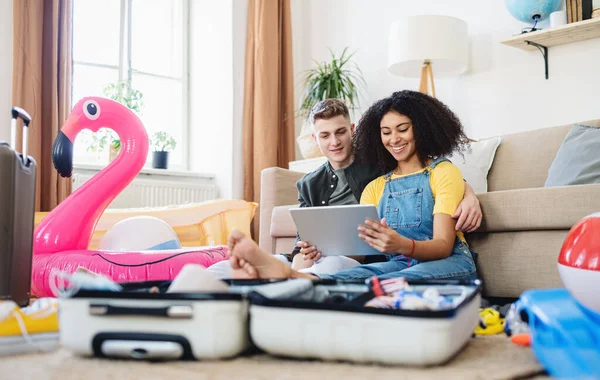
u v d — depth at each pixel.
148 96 4.32
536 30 2.99
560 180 2.02
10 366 0.94
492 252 1.77
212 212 3.26
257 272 1.23
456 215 1.55
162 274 1.84
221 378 0.83
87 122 2.26
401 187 1.67
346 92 3.87
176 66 4.43
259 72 4.05
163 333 0.93
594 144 2.03
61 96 3.46
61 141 2.23
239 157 4.13
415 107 1.67
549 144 2.33
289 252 2.62
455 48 3.10
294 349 0.93
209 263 1.93
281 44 4.22
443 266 1.45
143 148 2.30
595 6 2.85
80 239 2.08
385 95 3.89
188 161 4.42
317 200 1.92
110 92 4.02
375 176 1.84
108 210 3.10
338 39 4.19
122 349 0.95
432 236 1.60
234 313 0.95
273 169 2.81
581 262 1.09
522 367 0.89
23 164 1.51
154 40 4.36
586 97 2.96
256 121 4.04
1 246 1.42
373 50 3.97
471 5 3.43
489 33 3.34
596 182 1.94
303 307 0.92
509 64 3.26
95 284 0.98
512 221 1.70
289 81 4.19
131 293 0.94
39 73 3.39
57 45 3.46
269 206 2.80
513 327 1.19
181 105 4.42
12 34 3.38
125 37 4.20
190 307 0.93
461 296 1.04
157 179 4.00
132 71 4.22
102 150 3.94
